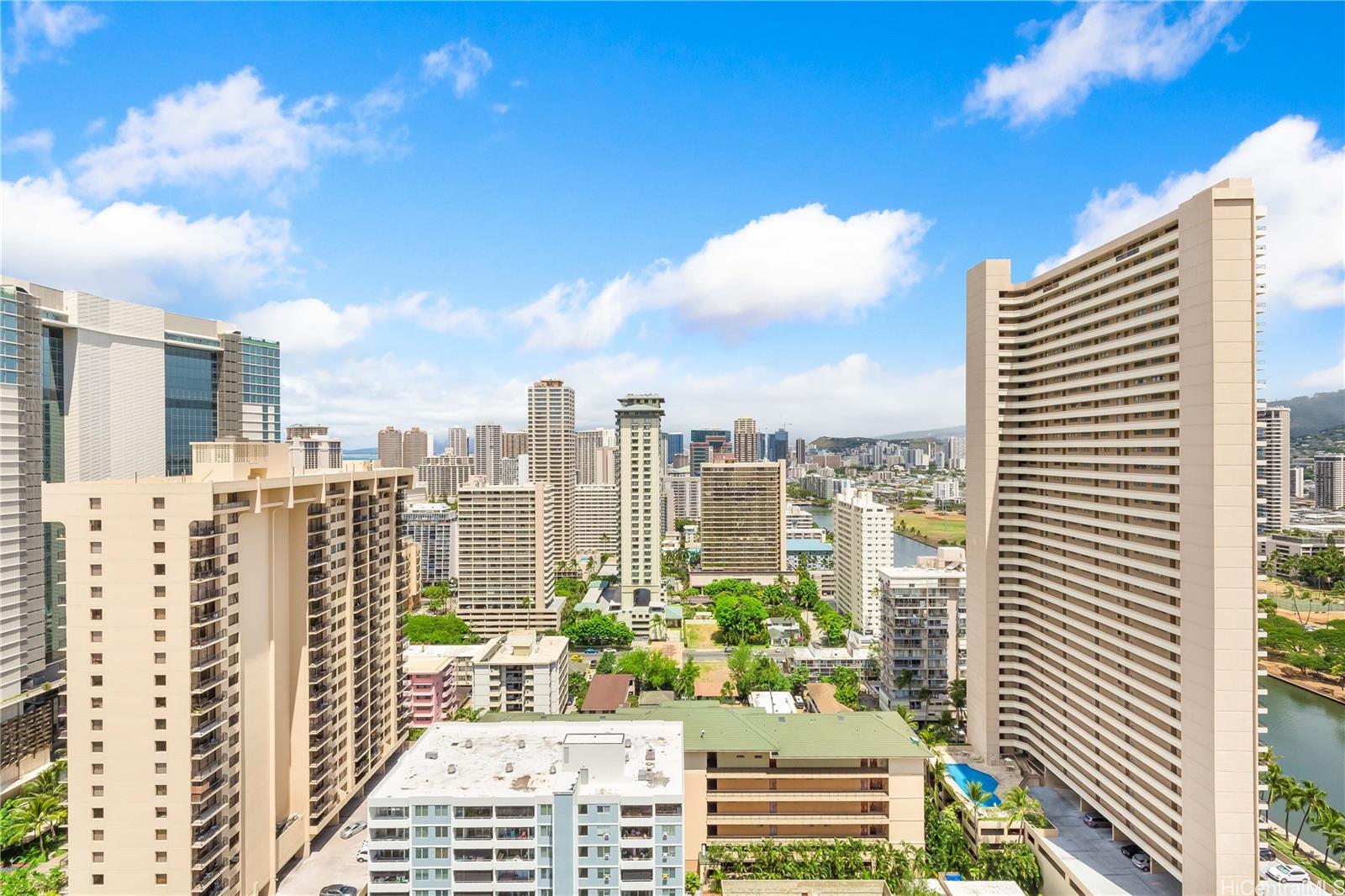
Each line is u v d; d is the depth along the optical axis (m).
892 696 155.50
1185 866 85.69
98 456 156.25
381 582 131.12
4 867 104.56
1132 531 96.50
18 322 129.25
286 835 101.69
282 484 98.56
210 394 187.38
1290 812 122.12
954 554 172.50
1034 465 121.31
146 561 83.62
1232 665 81.62
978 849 103.06
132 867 83.69
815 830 102.00
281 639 103.50
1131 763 96.44
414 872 83.31
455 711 171.25
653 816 83.44
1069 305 113.56
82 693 84.06
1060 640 113.38
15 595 127.69
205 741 86.62
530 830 83.31
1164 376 92.62
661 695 182.75
